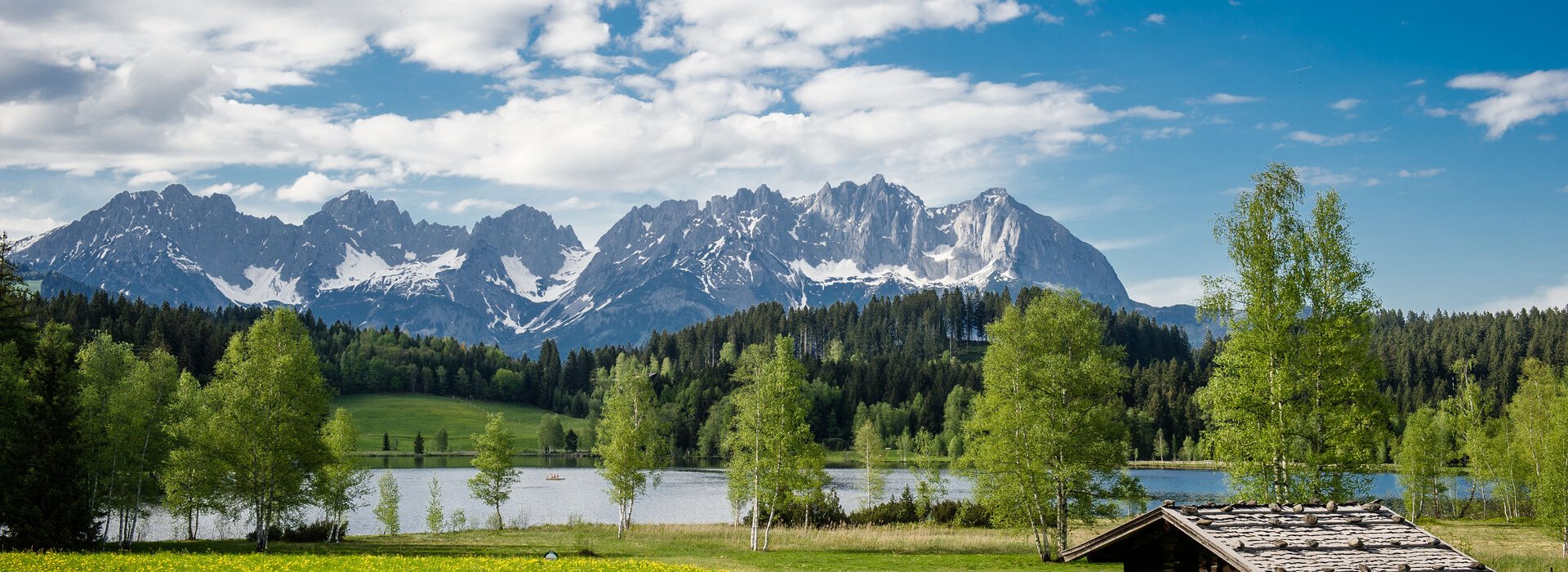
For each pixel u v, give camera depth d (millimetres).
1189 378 189125
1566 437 57156
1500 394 190750
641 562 40281
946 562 49250
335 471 67188
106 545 53625
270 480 54031
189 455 58875
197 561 36750
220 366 58062
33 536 47875
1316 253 42344
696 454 174375
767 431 59438
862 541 59656
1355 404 41219
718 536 63844
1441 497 98062
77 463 51188
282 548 54094
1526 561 46625
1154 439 170250
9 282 59719
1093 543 17234
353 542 60250
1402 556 15008
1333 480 40938
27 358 59188
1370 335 41875
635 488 70625
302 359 56500
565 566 37469
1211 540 14984
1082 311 54344
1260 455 40938
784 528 68438
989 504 51625
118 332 172750
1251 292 42688
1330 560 14594
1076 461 49000
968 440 53781
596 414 193000
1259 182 43562
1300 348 41906
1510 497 84312
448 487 117438
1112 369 51562
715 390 187500
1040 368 51438
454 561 38594
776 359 62500
